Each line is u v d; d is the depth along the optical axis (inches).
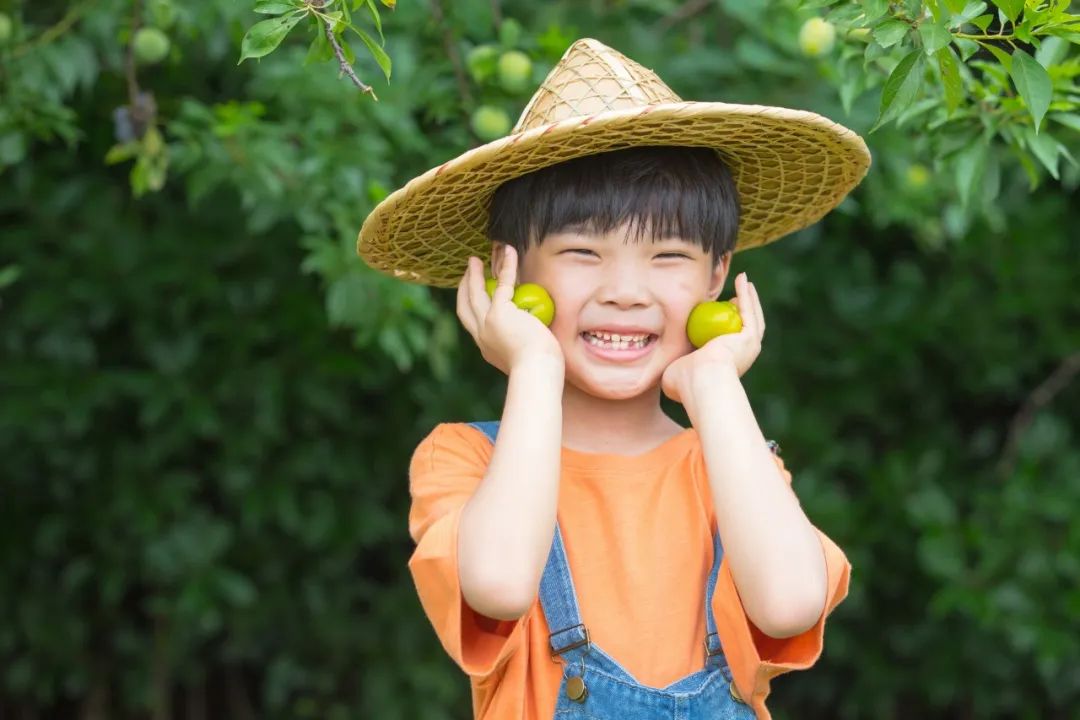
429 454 83.2
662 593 78.0
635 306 79.2
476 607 72.1
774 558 73.3
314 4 84.5
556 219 79.2
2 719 224.4
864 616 226.7
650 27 179.9
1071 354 218.8
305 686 213.9
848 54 115.2
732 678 76.9
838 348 217.2
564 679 75.9
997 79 106.2
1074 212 220.1
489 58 134.1
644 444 83.6
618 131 76.5
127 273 189.0
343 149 143.3
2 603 209.5
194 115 142.3
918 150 120.7
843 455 214.5
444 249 91.1
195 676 221.9
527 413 75.1
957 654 221.9
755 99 155.2
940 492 209.8
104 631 218.2
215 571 197.8
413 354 197.9
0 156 138.7
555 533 78.6
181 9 139.0
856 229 226.5
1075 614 199.6
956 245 213.8
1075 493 206.7
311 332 192.1
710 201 81.0
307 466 199.3
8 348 191.5
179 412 194.5
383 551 224.8
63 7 155.2
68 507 203.9
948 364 227.6
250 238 190.7
